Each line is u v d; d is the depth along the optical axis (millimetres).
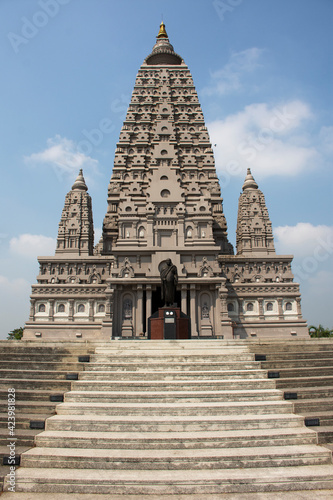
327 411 18125
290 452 14656
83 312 52500
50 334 51062
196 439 15328
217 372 21109
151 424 16359
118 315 49875
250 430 16359
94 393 18812
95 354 24188
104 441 15359
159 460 14164
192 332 48562
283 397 19000
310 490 13203
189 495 12891
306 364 23172
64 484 13234
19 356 23703
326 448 15180
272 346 26578
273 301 53188
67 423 16625
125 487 13070
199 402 18469
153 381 20172
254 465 14242
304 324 52000
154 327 36719
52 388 19938
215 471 13898
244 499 12570
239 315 52125
